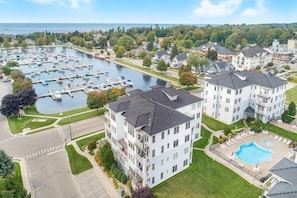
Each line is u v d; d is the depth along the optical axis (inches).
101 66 6451.8
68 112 3159.5
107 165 1889.8
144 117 1705.2
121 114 1936.5
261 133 2554.1
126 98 2146.9
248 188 1722.4
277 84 2746.1
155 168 1715.1
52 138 2465.6
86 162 2041.1
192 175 1872.5
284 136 2479.1
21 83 3718.0
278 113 2947.8
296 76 4758.9
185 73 4232.3
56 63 6569.9
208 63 5260.8
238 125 2723.9
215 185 1759.4
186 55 6318.9
